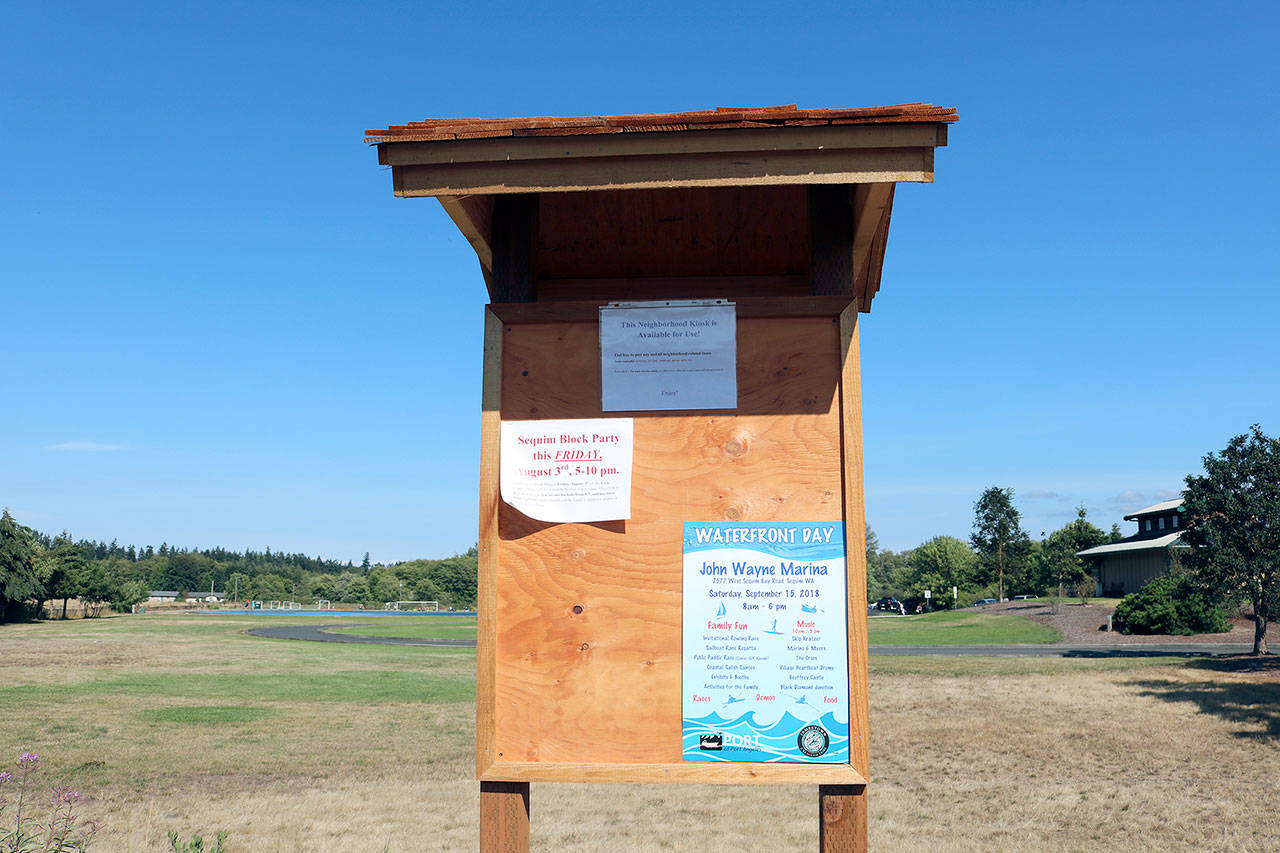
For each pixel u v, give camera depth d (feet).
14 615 241.76
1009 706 67.56
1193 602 139.44
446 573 478.59
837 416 14.12
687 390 14.32
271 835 32.86
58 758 48.96
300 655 121.90
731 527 14.03
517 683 14.03
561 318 14.58
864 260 17.15
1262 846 31.83
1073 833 33.81
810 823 35.29
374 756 50.60
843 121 12.82
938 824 35.27
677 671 13.88
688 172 13.14
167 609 388.57
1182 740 53.06
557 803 39.27
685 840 32.55
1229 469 98.27
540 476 14.33
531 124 13.26
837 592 13.82
